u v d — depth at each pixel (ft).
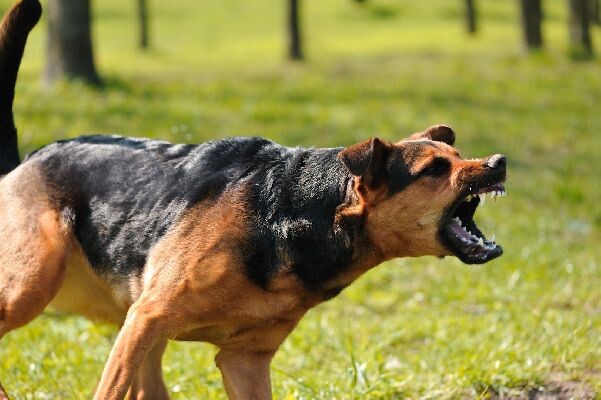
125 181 23.03
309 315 36.11
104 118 64.95
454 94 90.99
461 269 42.80
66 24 74.28
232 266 21.12
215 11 171.83
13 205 23.34
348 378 26.81
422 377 27.81
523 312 35.99
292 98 82.33
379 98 85.76
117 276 22.76
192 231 21.58
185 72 98.43
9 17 25.05
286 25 114.83
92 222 23.09
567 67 112.06
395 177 21.21
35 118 62.80
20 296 22.53
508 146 72.79
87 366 29.09
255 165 22.43
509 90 96.07
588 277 41.63
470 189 20.93
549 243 47.03
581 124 83.66
